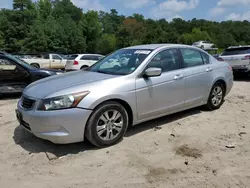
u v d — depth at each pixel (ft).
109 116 12.48
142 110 13.69
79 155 11.75
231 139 13.43
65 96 11.34
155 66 14.39
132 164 10.90
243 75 38.32
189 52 16.81
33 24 173.37
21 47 164.25
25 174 10.27
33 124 11.59
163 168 10.55
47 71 24.91
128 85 12.96
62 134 11.29
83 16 234.79
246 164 10.80
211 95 18.26
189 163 10.91
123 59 15.11
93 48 211.41
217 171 10.27
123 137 13.75
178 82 15.26
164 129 14.97
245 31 280.51
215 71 18.17
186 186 9.32
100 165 10.86
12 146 12.84
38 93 12.03
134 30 250.98
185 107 16.20
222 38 259.60
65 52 168.04
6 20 172.45
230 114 17.94
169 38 197.98
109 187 9.33
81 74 14.43
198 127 15.31
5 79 23.44
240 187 9.25
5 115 18.49
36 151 12.21
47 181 9.77
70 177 10.01
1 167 10.82
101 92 11.97
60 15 217.36
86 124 11.74
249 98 23.53
